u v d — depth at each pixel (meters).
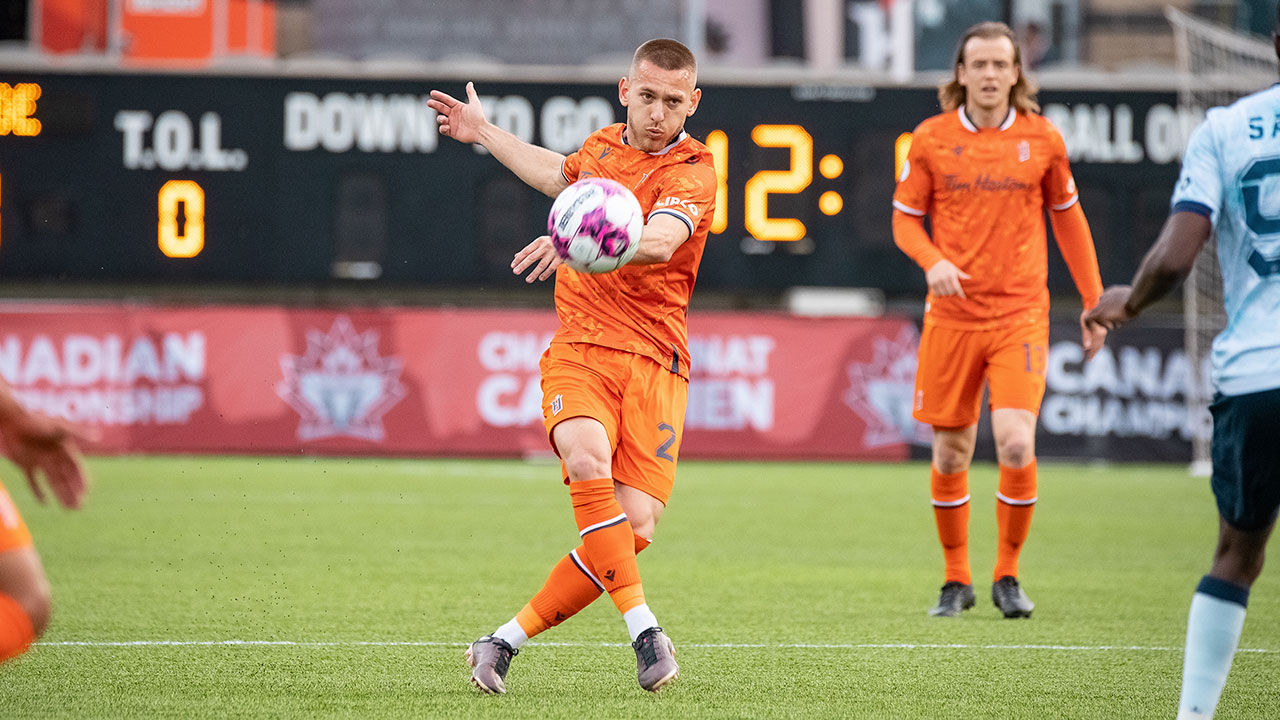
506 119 55.12
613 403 14.43
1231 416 11.05
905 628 19.28
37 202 54.31
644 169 14.73
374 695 14.12
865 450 54.81
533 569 25.12
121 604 20.42
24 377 51.88
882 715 13.45
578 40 69.62
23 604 9.95
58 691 14.20
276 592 21.89
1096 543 31.20
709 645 17.67
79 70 54.22
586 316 14.67
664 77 14.34
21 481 42.22
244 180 54.94
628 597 13.75
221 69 54.62
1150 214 55.97
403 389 53.97
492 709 13.45
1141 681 15.45
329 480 44.47
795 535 31.77
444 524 32.72
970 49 20.94
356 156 55.25
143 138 54.59
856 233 55.47
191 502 37.00
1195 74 55.53
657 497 14.57
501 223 55.88
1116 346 55.16
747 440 54.75
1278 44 11.80
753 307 59.34
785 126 55.22
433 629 18.56
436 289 55.94
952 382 20.97
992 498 42.03
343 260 55.47
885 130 55.31
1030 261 21.08
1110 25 74.25
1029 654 17.20
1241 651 17.72
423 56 69.75
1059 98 55.81
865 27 74.06
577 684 14.88
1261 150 10.99
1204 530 33.88
